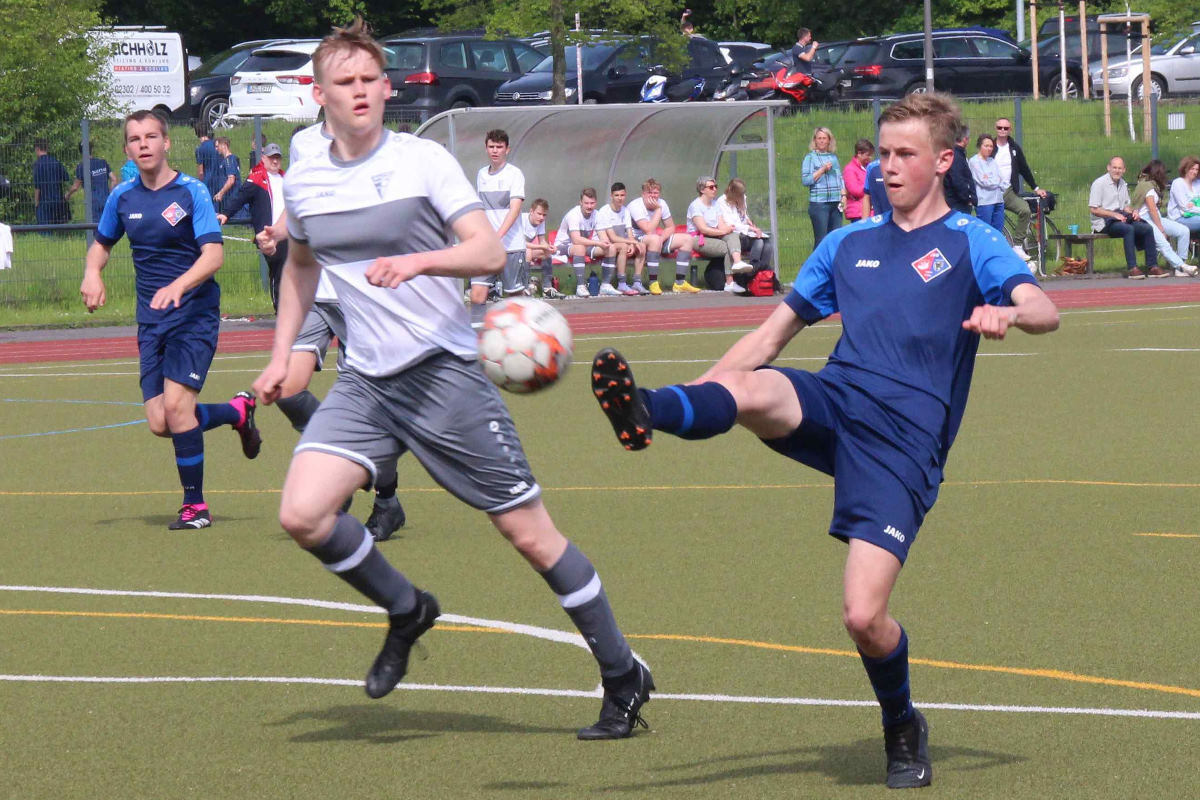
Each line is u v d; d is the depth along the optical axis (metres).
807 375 9.78
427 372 10.73
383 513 18.14
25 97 64.81
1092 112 69.81
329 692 12.23
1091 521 18.25
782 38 120.31
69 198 52.97
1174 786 9.78
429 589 15.59
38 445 26.39
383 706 11.85
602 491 21.03
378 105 10.65
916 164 9.84
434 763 10.52
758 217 58.06
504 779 10.18
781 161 68.44
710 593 15.17
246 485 22.48
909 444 9.59
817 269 10.24
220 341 43.38
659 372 33.53
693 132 56.81
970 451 23.39
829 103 72.75
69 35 67.31
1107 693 11.77
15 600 15.45
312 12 120.19
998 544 17.12
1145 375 31.50
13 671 12.91
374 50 10.62
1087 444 23.70
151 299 18.89
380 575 10.82
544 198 56.59
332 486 10.67
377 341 10.78
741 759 10.50
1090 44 87.81
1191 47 86.75
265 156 37.59
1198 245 57.03
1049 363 33.84
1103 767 10.16
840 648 13.18
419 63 75.12
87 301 18.77
